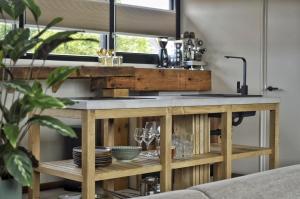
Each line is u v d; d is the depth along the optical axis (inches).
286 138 210.5
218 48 238.1
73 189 189.6
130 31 225.9
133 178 183.5
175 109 117.7
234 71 231.5
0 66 95.2
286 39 210.8
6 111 92.0
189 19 249.8
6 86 85.0
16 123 90.5
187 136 130.4
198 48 240.1
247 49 225.8
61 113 108.8
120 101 105.1
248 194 70.0
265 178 76.1
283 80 212.1
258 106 142.3
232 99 133.0
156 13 238.1
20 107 90.4
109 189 143.3
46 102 86.8
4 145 87.2
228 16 233.5
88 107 99.5
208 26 242.1
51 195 182.9
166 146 116.1
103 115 102.5
